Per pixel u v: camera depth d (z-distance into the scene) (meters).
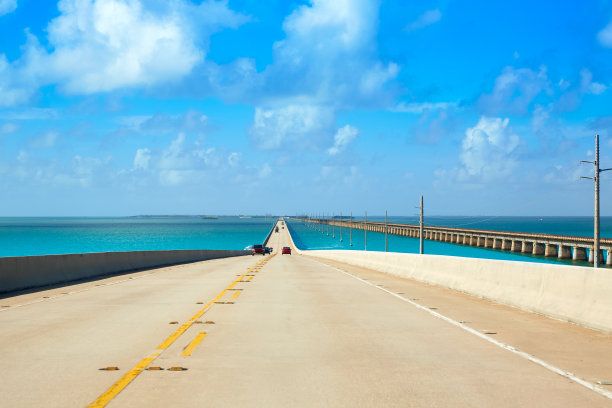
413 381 6.83
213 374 7.11
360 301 15.39
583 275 11.83
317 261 51.22
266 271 30.30
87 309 13.40
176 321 11.44
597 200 36.19
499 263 15.89
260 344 9.08
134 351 8.48
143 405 5.80
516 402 6.01
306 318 12.02
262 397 6.11
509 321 11.85
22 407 5.73
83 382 6.69
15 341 9.27
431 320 11.90
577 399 6.14
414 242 198.00
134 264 31.33
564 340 9.71
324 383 6.70
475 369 7.50
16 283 18.23
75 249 136.88
